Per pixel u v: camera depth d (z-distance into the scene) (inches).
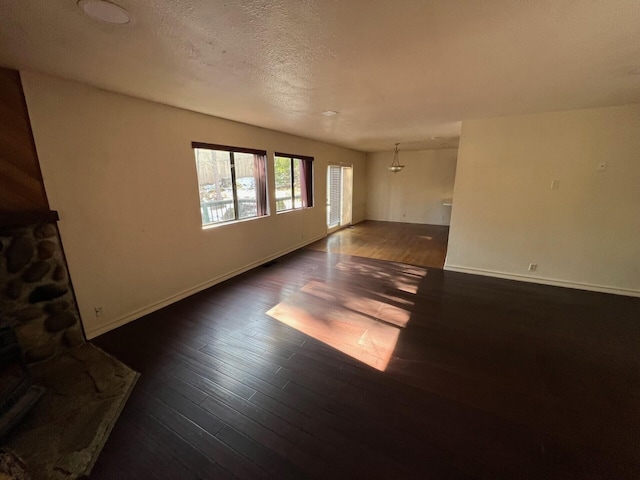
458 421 65.6
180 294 133.3
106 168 100.7
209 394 74.2
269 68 79.3
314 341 98.6
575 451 57.9
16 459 56.1
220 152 155.0
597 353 91.0
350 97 108.7
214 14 52.5
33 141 82.9
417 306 125.4
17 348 76.2
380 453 57.9
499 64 77.8
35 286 85.3
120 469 54.9
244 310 122.0
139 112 109.2
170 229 125.8
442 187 326.3
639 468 54.4
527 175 145.9
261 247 185.9
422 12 52.3
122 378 80.1
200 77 86.1
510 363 86.4
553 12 52.4
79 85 91.3
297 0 48.2
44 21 53.9
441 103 118.5
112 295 106.2
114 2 48.1
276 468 55.0
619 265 135.3
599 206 134.6
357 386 77.2
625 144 125.8
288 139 201.5
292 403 71.3
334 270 175.2
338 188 306.0
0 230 77.5
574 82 92.5
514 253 155.9
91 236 98.3
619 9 51.2
